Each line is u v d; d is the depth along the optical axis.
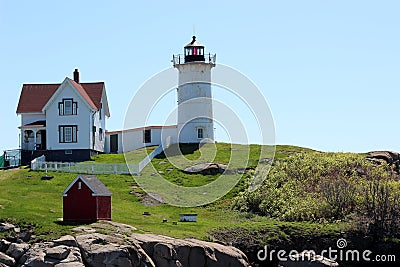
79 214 49.38
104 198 51.06
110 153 85.75
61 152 79.25
